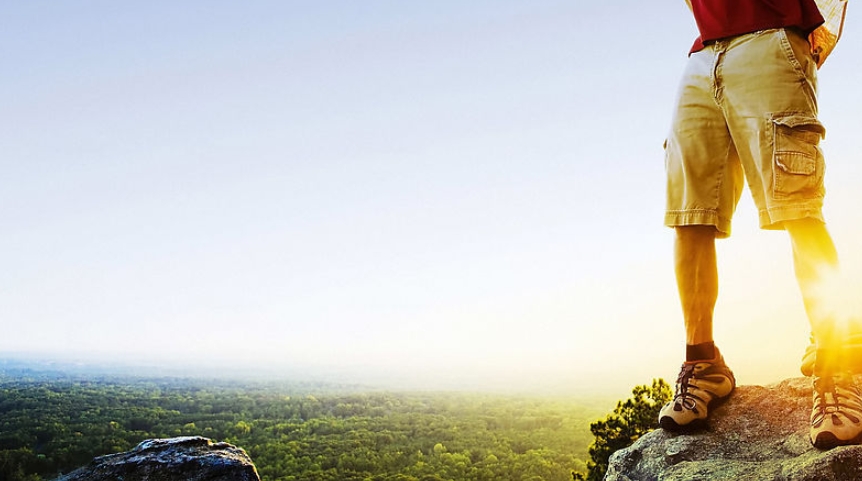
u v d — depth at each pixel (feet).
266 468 226.79
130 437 240.73
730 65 6.85
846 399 5.81
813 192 6.20
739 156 6.86
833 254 6.20
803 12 6.61
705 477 6.14
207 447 8.92
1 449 206.39
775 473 5.59
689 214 7.34
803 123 6.24
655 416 37.91
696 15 7.45
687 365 7.49
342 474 219.82
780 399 7.08
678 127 7.50
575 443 285.02
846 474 5.16
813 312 6.21
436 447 269.44
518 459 245.24
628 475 7.32
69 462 201.46
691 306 7.52
